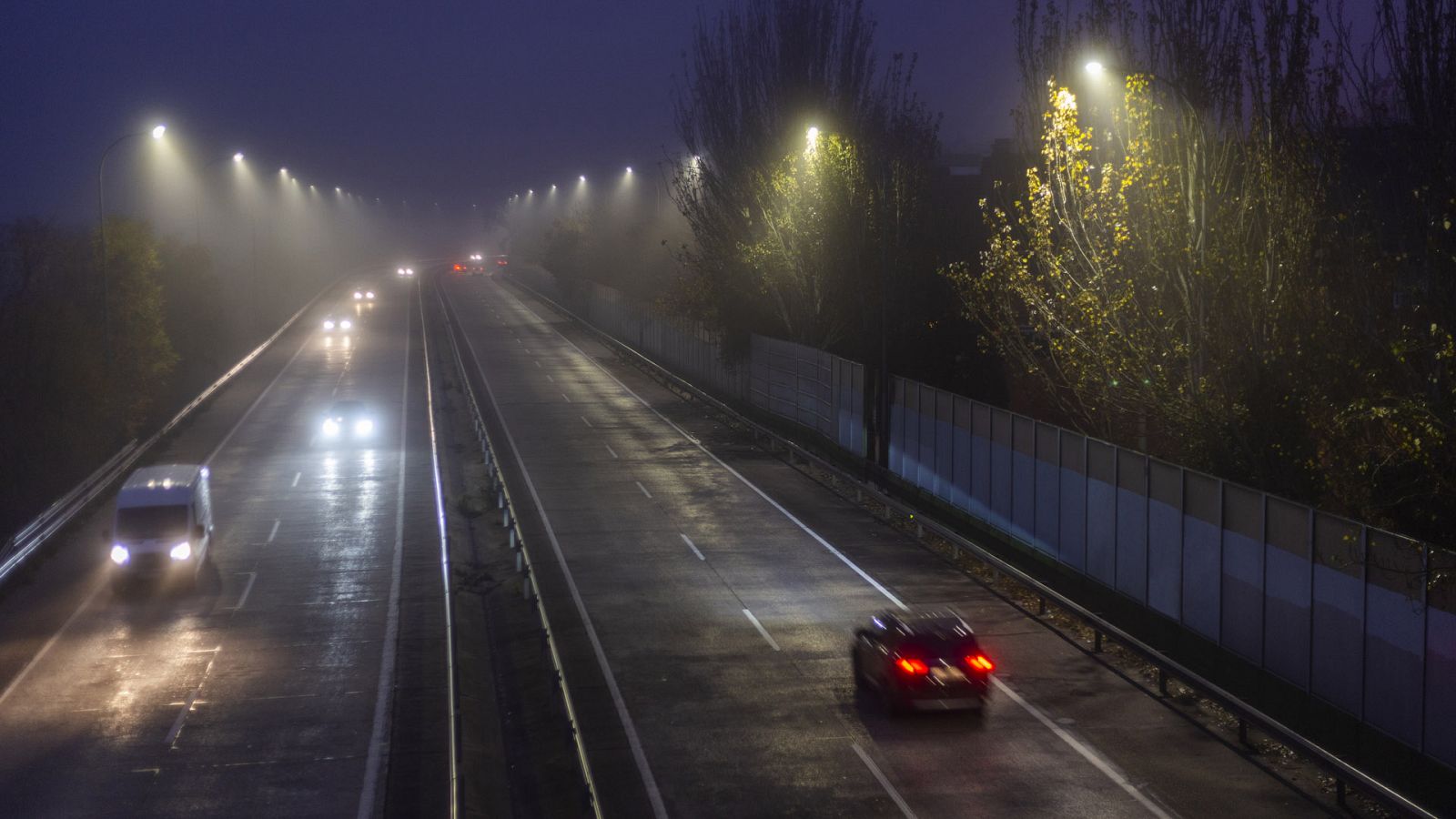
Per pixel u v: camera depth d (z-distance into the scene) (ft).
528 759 61.72
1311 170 66.44
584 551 103.50
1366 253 63.10
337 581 95.14
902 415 131.23
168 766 59.16
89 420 150.51
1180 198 73.31
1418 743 55.77
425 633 81.76
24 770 58.59
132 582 90.79
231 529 112.27
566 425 175.52
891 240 151.64
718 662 73.77
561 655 75.51
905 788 54.29
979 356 146.92
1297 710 64.85
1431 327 56.49
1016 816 51.08
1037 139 86.58
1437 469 57.82
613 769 57.47
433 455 148.77
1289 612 65.92
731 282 187.11
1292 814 51.06
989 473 108.88
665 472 140.77
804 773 56.34
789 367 171.01
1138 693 67.46
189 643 79.20
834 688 68.64
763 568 97.55
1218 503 73.05
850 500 125.80
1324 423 67.15
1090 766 56.70
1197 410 73.72
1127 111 76.54
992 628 80.43
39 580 95.09
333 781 57.57
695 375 228.22
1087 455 90.27
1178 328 75.10
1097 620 73.92
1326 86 65.67
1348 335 64.90
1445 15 57.16
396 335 295.89
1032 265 87.97
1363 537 59.82
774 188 167.43
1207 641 74.18
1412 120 58.59
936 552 102.63
